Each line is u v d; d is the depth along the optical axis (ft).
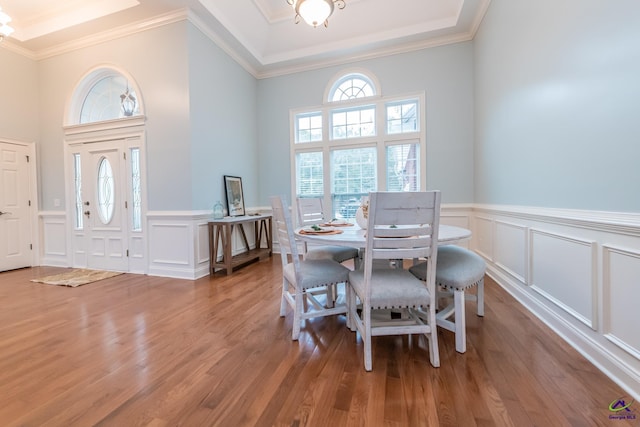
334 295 8.28
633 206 4.23
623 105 4.37
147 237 11.67
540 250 6.79
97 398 4.27
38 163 13.75
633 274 4.23
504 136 8.98
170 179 11.23
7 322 7.03
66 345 5.86
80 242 13.03
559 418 3.77
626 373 4.33
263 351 5.57
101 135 12.32
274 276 11.06
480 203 11.76
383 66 13.71
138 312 7.61
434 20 12.14
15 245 13.00
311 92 14.90
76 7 11.32
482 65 11.18
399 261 8.18
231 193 13.21
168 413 3.97
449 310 6.47
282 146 15.53
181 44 10.87
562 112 5.95
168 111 11.16
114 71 12.17
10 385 4.60
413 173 13.66
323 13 7.54
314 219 10.32
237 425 3.75
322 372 4.88
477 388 4.39
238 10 11.93
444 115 12.98
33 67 13.53
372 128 14.30
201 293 9.14
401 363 5.11
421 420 3.78
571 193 5.67
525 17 7.48
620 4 4.38
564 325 5.84
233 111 13.69
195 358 5.35
